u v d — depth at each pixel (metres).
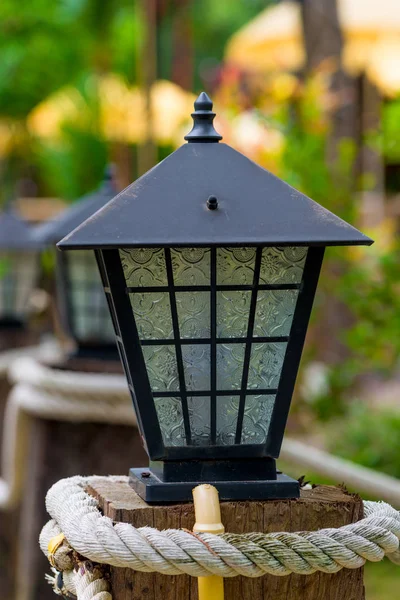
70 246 1.60
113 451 3.69
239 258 1.77
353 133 8.57
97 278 3.78
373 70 9.90
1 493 3.90
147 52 8.70
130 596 1.77
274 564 1.72
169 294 1.77
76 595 1.91
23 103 14.77
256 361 1.81
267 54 9.80
